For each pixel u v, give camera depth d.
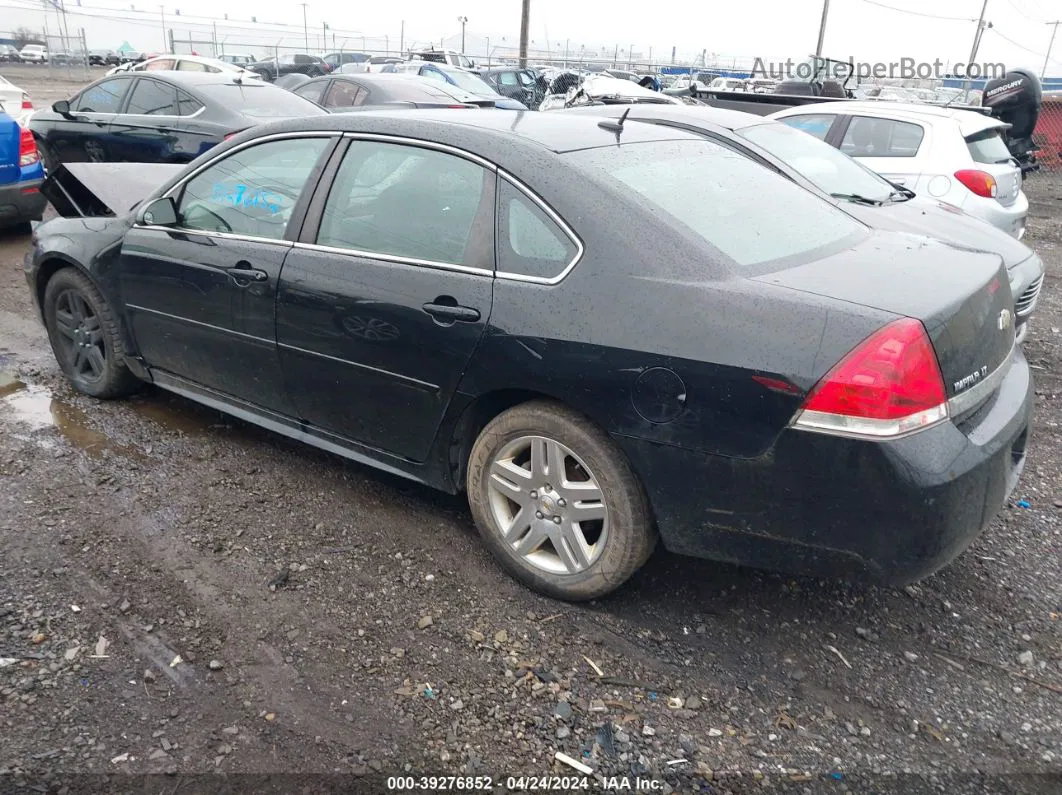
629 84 16.58
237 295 3.78
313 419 3.77
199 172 4.11
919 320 2.51
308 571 3.31
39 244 4.75
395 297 3.26
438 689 2.73
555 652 2.92
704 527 2.80
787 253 3.04
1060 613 3.25
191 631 2.93
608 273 2.84
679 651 2.96
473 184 3.20
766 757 2.53
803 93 16.42
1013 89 14.04
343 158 3.58
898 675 2.89
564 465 3.06
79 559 3.29
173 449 4.26
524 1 33.59
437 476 3.44
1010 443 2.79
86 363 4.82
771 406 2.56
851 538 2.58
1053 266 9.81
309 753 2.46
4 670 2.69
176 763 2.40
